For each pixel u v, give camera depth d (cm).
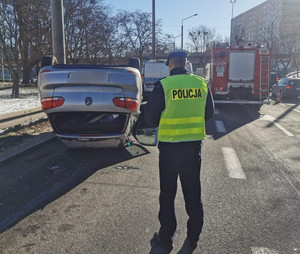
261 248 316
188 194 316
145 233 339
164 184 312
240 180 507
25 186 461
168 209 312
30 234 334
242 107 1530
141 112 602
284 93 1953
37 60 2111
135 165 570
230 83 1389
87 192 446
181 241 329
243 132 910
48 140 695
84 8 2158
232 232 346
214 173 539
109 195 436
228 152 680
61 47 905
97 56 2302
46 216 374
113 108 531
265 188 475
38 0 1767
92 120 549
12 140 671
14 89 1844
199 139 308
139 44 3553
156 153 653
